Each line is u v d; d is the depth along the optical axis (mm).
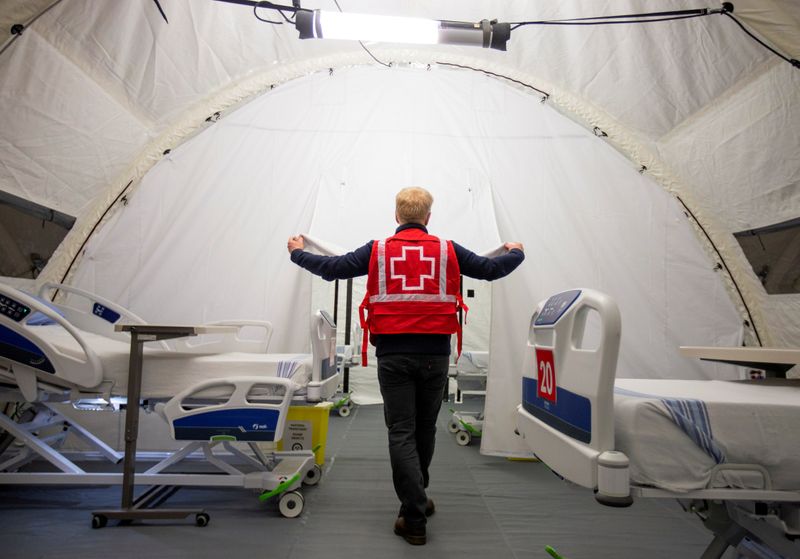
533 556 2047
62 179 3453
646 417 1229
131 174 3830
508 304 3924
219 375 2518
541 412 1602
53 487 2881
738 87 3525
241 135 4141
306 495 2809
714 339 3836
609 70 3877
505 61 4203
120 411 3525
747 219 3682
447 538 2219
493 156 4281
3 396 2494
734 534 1492
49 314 2318
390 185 4441
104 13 3285
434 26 3254
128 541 2135
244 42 3898
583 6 3643
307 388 2561
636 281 3936
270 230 4070
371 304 2148
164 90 3742
